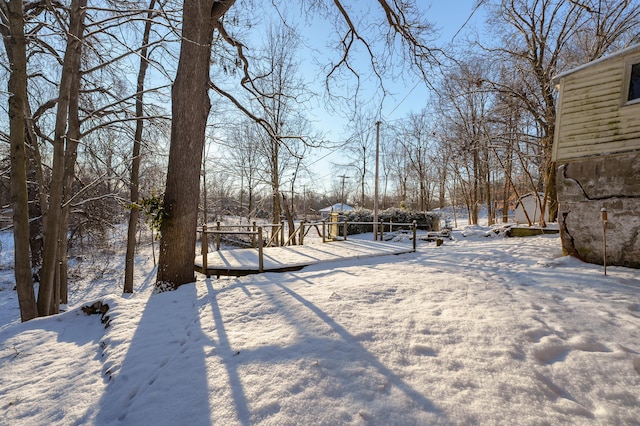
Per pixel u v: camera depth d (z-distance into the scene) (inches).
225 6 229.0
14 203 218.7
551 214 548.7
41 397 103.0
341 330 126.3
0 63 245.0
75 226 502.0
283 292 185.8
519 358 103.5
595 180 253.4
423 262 300.8
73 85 287.4
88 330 165.9
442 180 1216.8
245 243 807.1
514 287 191.2
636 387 87.7
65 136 260.2
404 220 786.2
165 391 93.8
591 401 83.0
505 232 492.1
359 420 76.8
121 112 308.0
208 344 121.3
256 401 85.7
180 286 214.7
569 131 268.5
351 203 2178.9
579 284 194.4
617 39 484.4
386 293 177.9
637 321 130.8
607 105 247.4
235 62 284.7
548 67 506.0
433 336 120.1
